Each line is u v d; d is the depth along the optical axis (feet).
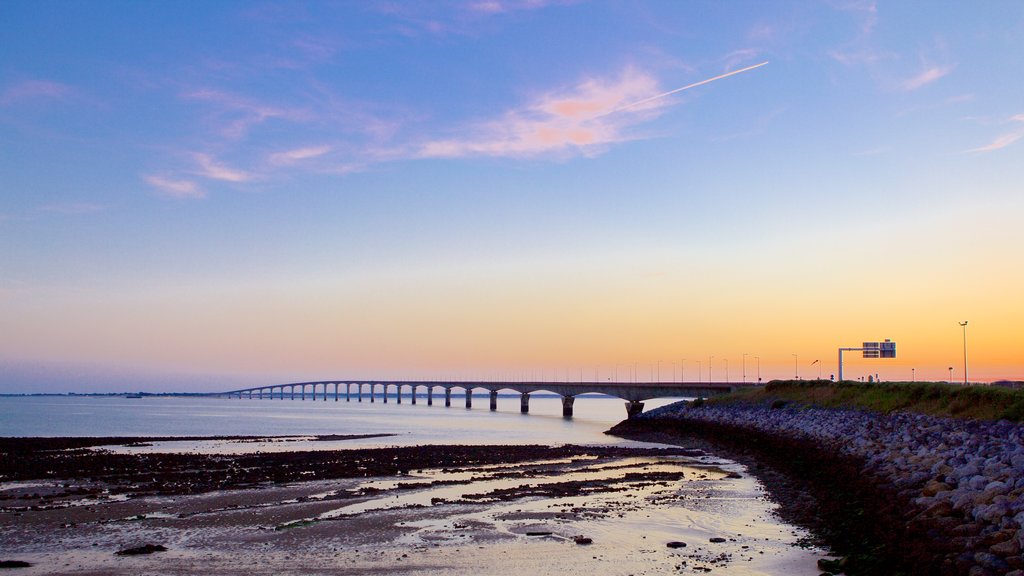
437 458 196.75
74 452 221.46
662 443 284.82
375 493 131.75
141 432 373.20
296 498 125.59
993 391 136.36
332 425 451.94
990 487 77.66
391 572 76.18
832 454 147.23
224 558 82.12
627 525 101.45
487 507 116.47
